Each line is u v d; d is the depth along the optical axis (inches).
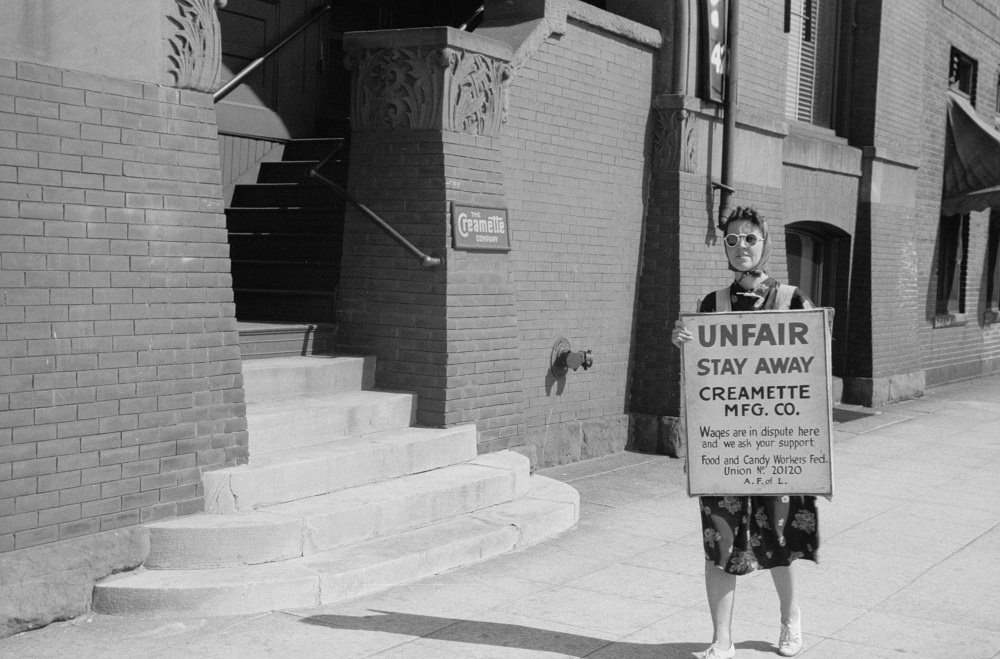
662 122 372.2
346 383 284.4
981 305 682.8
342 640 190.5
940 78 588.4
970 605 223.0
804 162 458.6
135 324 206.8
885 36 514.0
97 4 199.6
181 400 215.2
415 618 203.6
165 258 212.2
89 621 194.7
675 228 371.9
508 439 305.3
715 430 184.5
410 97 286.4
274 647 185.9
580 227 346.3
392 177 290.7
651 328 376.2
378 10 409.1
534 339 331.0
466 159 290.8
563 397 347.6
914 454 401.7
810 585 234.5
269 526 213.2
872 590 231.9
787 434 182.9
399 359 289.3
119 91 204.1
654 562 247.3
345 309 297.9
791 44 475.2
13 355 187.5
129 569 204.4
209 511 219.8
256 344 276.1
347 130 374.6
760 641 197.0
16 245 188.2
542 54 323.3
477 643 191.8
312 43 379.9
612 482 330.6
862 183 515.2
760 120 408.8
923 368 596.1
